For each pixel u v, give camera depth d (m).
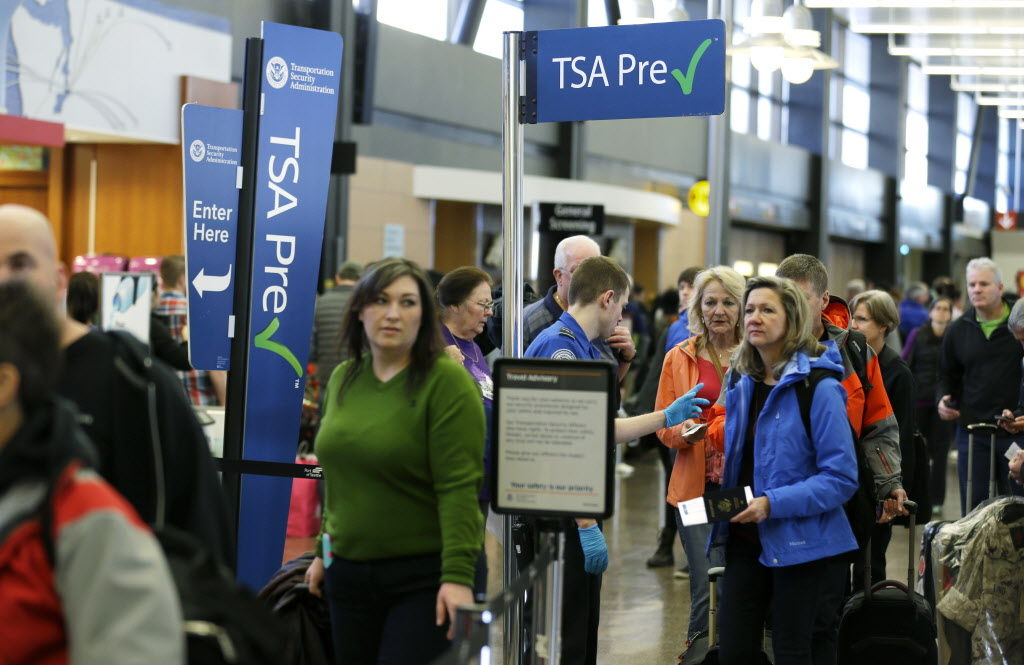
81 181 17.28
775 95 39.03
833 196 40.84
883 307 8.04
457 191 22.86
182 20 16.83
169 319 10.98
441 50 24.67
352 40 21.19
